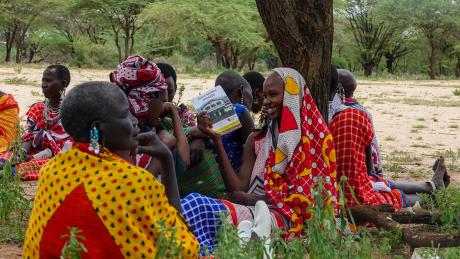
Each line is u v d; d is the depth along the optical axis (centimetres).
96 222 312
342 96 615
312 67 599
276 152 488
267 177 490
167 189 380
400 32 6100
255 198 489
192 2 4388
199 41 5953
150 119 438
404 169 988
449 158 1132
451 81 4509
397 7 5859
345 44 6325
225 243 356
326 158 487
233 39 4403
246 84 579
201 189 503
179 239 333
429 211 555
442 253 460
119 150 332
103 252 313
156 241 324
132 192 316
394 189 614
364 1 6025
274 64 6034
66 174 318
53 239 316
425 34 5944
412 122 1714
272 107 491
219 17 4341
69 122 322
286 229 477
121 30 5697
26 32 5972
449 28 5878
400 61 7175
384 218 521
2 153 777
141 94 430
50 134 808
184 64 5084
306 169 482
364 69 6259
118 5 4606
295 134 484
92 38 5950
